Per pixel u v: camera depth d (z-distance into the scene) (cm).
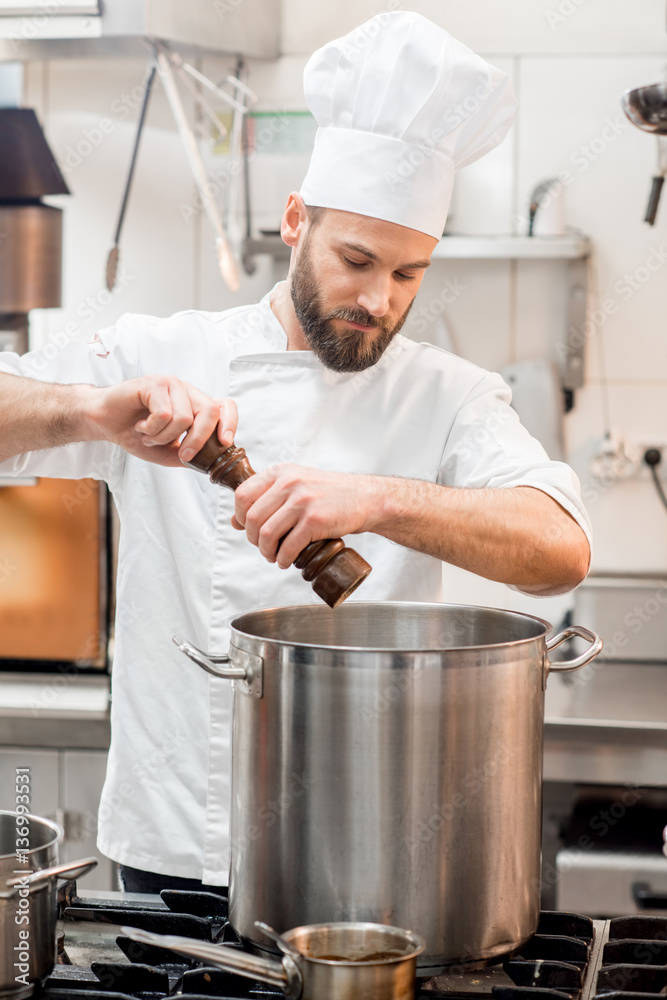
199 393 100
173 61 215
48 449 131
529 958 88
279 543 93
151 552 130
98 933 94
